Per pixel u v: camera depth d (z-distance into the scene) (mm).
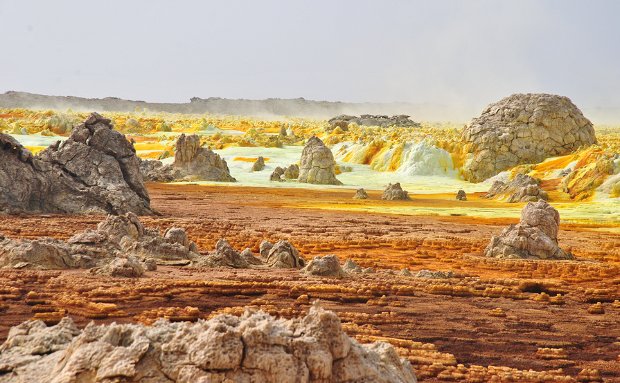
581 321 19094
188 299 19203
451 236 37312
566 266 27562
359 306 19391
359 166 93375
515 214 51281
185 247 25984
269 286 20797
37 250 22219
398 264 27938
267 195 63812
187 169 78938
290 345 8117
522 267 27516
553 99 89375
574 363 15211
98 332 8461
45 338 9469
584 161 74375
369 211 51312
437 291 21641
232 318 8477
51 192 42312
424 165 88875
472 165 86875
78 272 21859
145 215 43594
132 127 132000
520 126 87875
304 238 34531
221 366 7789
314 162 81000
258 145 108812
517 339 16969
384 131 132125
